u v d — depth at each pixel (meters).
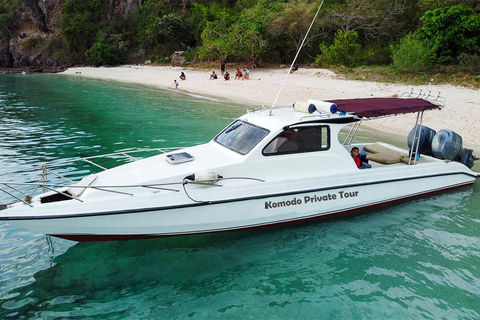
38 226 5.20
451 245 6.21
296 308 4.75
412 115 16.00
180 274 5.45
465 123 14.34
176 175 5.80
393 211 7.34
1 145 12.50
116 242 6.20
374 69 27.73
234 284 5.24
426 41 25.22
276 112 7.20
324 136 6.55
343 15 33.66
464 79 21.38
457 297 4.92
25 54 64.56
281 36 37.84
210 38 39.62
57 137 13.70
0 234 6.50
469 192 8.23
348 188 6.75
